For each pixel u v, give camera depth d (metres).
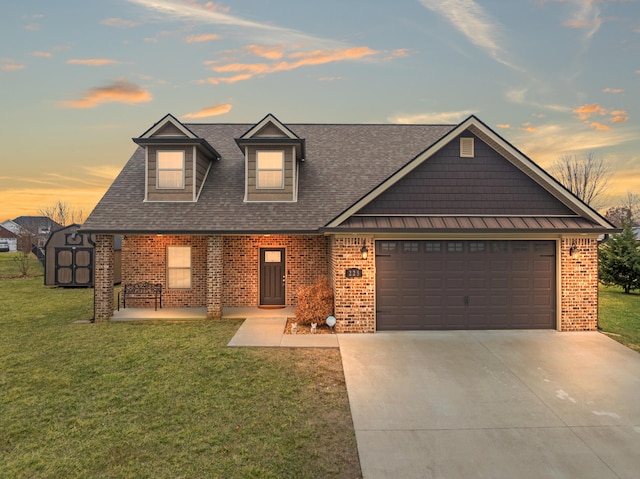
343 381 6.40
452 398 5.76
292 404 5.50
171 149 11.80
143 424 4.86
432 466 4.02
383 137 14.91
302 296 10.11
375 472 3.89
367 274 9.54
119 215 11.02
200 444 4.38
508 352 7.97
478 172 9.82
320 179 12.66
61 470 3.87
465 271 9.73
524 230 9.21
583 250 9.62
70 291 17.09
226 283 12.56
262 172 11.98
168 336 9.17
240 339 8.85
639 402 5.62
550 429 4.84
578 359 7.53
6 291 17.03
